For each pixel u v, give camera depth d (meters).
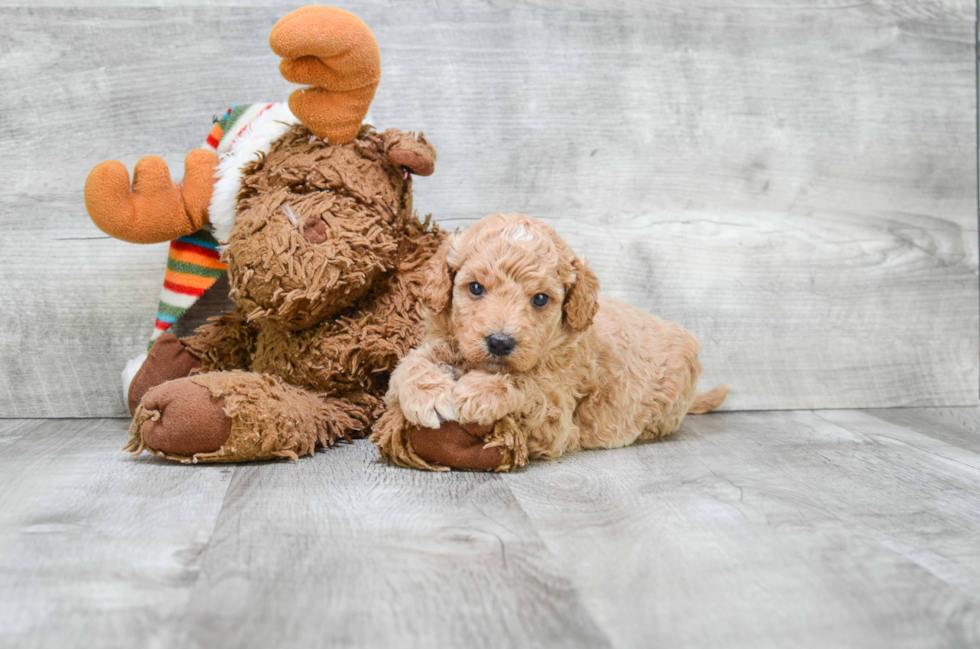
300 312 1.75
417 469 1.62
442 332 1.71
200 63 2.14
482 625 0.93
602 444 1.84
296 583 1.03
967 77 2.49
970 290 2.51
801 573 1.10
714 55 2.36
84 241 2.13
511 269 1.54
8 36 2.07
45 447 1.78
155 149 2.14
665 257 2.36
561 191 2.31
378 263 1.76
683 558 1.15
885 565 1.14
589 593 1.02
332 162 1.79
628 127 2.33
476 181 2.27
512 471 1.61
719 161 2.38
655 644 0.90
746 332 2.41
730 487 1.52
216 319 1.99
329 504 1.36
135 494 1.40
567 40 2.29
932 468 1.69
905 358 2.49
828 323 2.45
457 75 2.24
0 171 2.09
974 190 2.51
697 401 2.29
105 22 2.10
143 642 0.88
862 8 2.42
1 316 2.11
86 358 2.15
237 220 1.80
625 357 1.85
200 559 1.11
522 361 1.53
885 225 2.48
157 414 1.58
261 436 1.60
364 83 1.79
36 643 0.88
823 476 1.61
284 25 1.67
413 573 1.07
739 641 0.91
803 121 2.41
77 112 2.11
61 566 1.08
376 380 1.90
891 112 2.46
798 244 2.43
